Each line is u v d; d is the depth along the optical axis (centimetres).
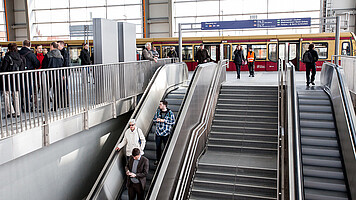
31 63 764
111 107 895
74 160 768
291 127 677
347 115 700
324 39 1916
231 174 789
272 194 736
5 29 3173
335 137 793
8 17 3139
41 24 3156
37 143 612
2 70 696
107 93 867
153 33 2888
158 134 790
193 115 855
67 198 746
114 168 724
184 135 774
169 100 1067
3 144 533
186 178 733
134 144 734
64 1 3086
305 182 693
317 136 805
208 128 963
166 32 2856
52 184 693
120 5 2973
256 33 2805
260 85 1189
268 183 761
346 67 1015
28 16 3078
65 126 690
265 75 1697
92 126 795
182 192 705
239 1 2727
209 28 1471
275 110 1026
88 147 823
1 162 530
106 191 683
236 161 842
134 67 1041
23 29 3189
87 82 771
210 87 1052
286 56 1211
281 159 686
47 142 633
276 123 966
